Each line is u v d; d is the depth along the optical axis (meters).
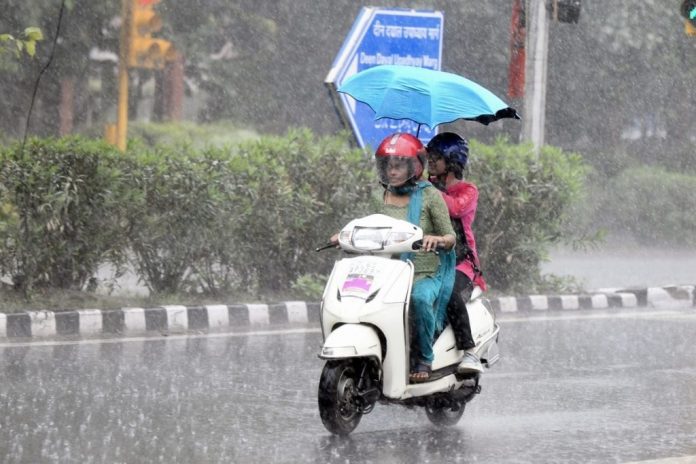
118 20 59.09
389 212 18.44
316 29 65.31
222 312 31.28
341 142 34.72
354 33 37.41
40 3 57.12
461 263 19.25
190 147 33.06
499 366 25.75
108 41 59.41
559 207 37.62
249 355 26.36
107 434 18.19
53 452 16.91
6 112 60.25
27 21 57.00
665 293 38.81
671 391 23.00
